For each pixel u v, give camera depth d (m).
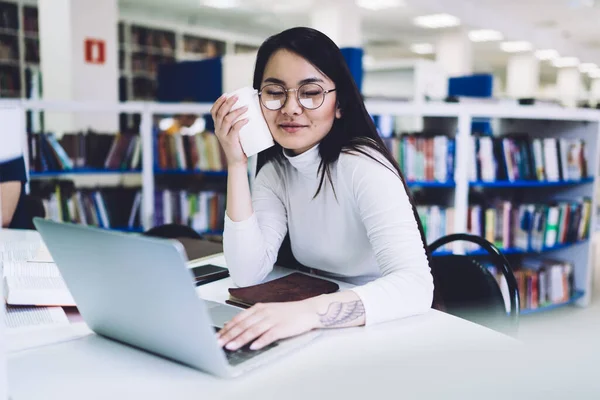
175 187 3.83
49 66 5.74
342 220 1.25
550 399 0.67
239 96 1.17
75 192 3.33
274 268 1.41
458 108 3.05
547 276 3.43
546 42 11.73
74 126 5.62
